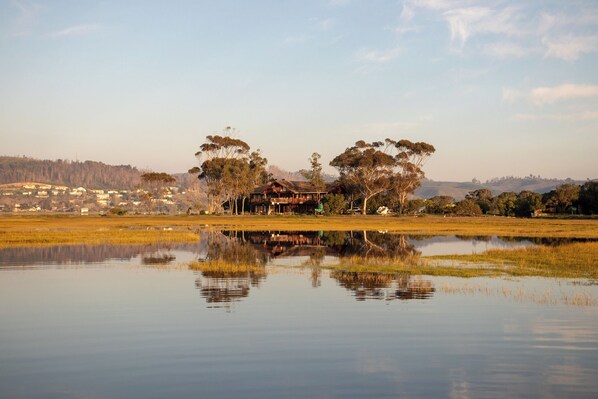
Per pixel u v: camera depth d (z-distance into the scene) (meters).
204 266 31.03
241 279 26.58
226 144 141.00
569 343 15.25
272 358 14.03
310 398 11.48
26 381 12.55
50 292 23.05
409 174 129.62
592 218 110.44
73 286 24.56
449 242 52.25
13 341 15.63
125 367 13.42
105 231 62.06
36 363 13.77
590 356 14.14
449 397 11.51
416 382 12.35
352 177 126.19
